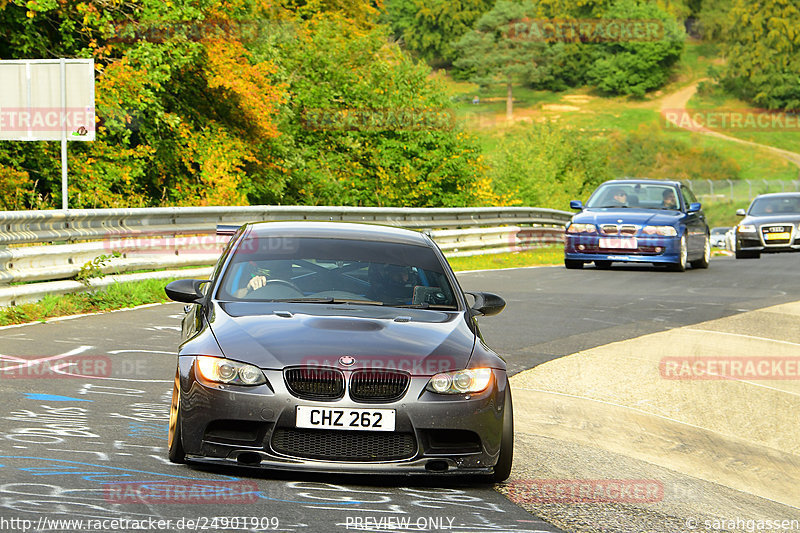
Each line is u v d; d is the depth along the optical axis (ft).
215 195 274.16
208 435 52.95
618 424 80.48
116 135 255.91
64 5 234.17
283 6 422.00
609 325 127.13
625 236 197.26
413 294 63.46
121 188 250.16
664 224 197.57
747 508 61.26
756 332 127.54
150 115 256.93
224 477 53.01
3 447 56.18
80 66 138.41
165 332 105.19
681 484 64.90
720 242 451.94
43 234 118.62
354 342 54.85
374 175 391.45
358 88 385.91
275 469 53.83
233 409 52.31
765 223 269.03
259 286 62.54
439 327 58.85
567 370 98.17
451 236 230.07
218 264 66.44
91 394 73.56
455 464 53.93
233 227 85.30
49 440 58.54
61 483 49.32
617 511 54.19
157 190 276.41
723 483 68.85
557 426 77.61
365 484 54.39
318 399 52.47
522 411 81.41
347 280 63.72
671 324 130.52
